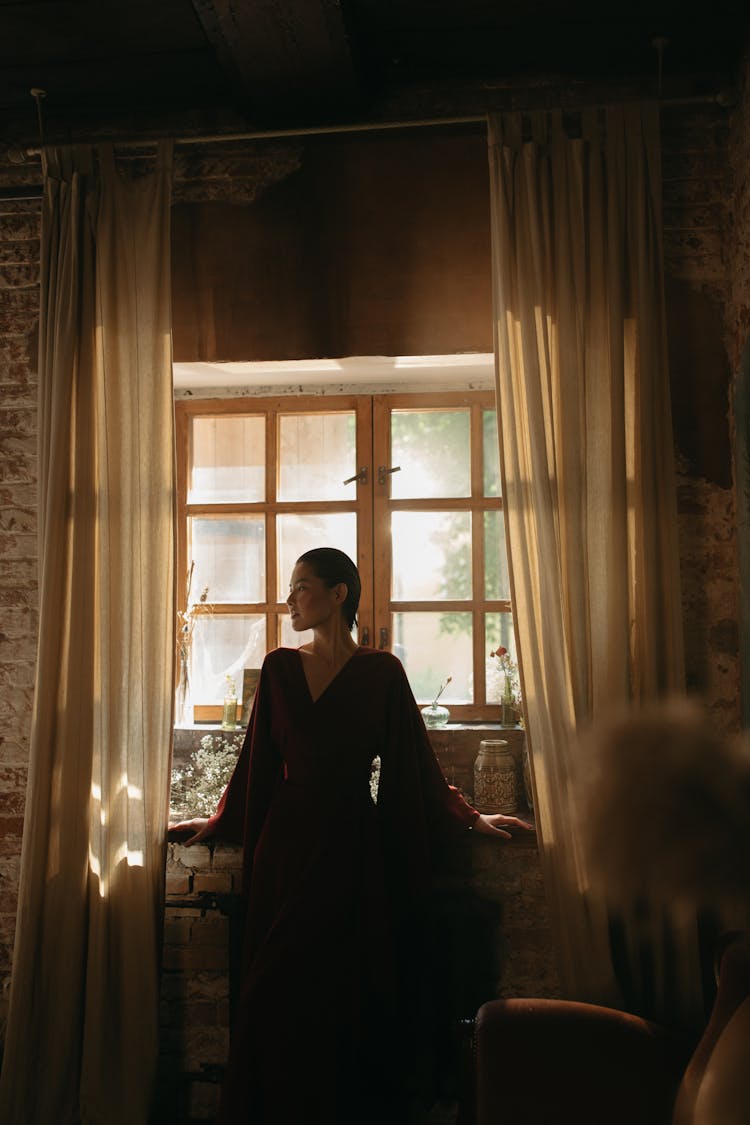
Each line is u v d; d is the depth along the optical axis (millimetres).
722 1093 892
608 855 816
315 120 2947
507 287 2668
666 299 2770
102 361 2775
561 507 2625
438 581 7859
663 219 2781
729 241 2756
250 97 2807
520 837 2629
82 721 2711
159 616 2723
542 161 2697
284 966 2393
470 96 2898
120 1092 2598
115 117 3051
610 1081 1823
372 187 2908
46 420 2812
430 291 2877
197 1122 2783
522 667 2611
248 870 2627
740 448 2588
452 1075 2648
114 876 2660
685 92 2820
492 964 2729
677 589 2570
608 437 2639
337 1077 2363
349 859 2477
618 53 2773
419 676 7793
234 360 2941
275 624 3213
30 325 3014
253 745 2645
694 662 2717
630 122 2688
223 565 4082
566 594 2613
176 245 2973
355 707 2578
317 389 3240
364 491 3199
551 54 2779
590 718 2549
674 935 2451
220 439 4277
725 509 2721
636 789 819
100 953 2625
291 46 2543
